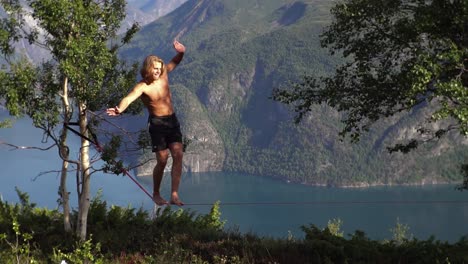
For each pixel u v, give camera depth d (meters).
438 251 14.60
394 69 18.86
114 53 19.44
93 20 17.27
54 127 18.64
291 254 14.03
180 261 13.41
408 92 15.41
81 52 16.42
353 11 18.28
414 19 16.55
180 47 6.73
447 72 16.22
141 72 6.43
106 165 18.61
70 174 196.75
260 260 13.55
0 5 17.06
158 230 19.23
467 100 14.29
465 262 14.16
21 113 17.30
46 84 17.88
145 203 170.88
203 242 15.78
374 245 15.73
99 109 19.70
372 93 18.88
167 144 6.50
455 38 16.25
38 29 17.69
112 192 192.38
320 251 14.41
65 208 19.91
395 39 18.06
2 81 16.52
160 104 6.48
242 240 15.83
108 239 16.67
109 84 19.12
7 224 19.59
